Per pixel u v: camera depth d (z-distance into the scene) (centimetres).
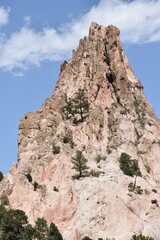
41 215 16225
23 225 15538
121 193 16638
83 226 15600
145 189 17112
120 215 15988
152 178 18538
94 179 17225
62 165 17825
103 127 19762
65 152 18275
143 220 16112
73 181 17325
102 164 18125
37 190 17100
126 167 17912
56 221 16125
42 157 18312
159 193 17438
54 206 16450
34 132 19988
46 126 19925
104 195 16488
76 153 18062
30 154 18988
